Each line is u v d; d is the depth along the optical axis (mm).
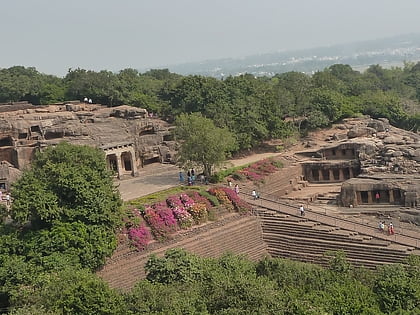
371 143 88812
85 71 130250
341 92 145625
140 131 94188
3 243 47156
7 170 74750
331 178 90688
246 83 110875
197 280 41812
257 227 64625
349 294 37500
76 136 85625
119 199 55188
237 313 31984
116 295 35812
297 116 115812
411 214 69500
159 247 56656
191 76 114062
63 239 48125
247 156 97875
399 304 37281
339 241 58656
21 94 120750
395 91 165000
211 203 65500
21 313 32344
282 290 36969
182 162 74375
